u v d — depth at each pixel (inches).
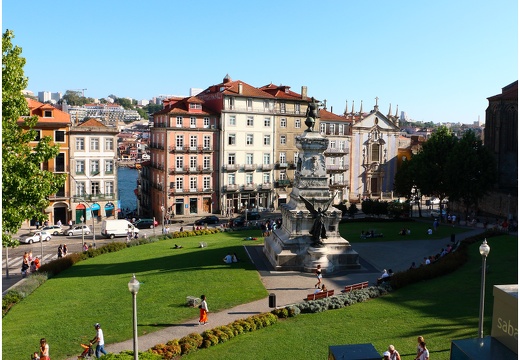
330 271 1756.9
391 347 831.1
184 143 3420.3
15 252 2347.4
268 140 3737.7
